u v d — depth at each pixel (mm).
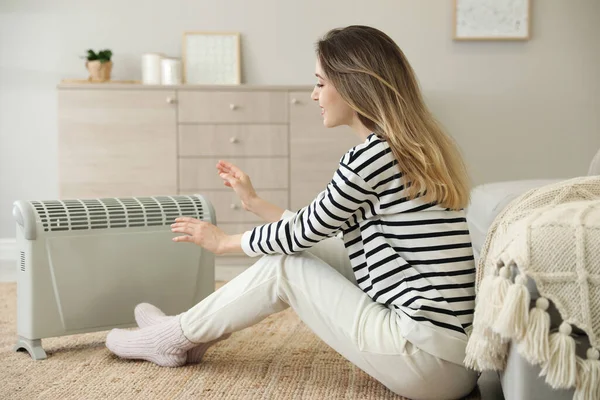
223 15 4121
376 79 1531
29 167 4121
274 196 3805
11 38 4066
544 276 1205
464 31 4156
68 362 1939
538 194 1487
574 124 4234
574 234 1220
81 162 3738
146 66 3945
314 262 1619
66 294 2004
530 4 4148
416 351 1476
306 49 4152
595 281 1194
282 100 3766
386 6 4152
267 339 2174
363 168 1494
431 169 1500
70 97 3715
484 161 4242
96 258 2033
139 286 2105
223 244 1680
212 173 3779
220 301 1692
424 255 1503
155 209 2125
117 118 3732
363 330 1520
